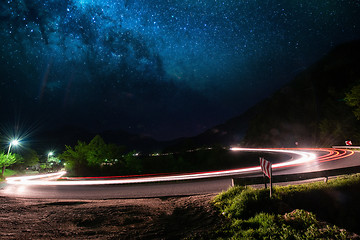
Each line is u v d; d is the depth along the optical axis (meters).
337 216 6.85
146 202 10.52
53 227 7.17
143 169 39.12
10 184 23.42
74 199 12.73
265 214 6.30
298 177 9.11
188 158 49.19
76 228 7.01
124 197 12.65
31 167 73.88
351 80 61.44
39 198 13.39
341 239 4.95
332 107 59.12
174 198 10.88
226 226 6.09
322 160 22.39
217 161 41.72
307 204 7.23
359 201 7.46
